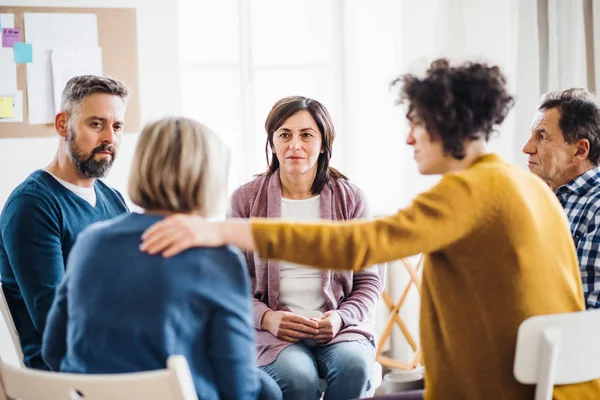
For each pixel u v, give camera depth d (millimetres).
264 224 1382
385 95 3945
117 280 1401
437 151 1473
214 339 1443
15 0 3150
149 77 3367
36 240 1936
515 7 3539
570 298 1493
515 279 1410
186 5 3662
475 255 1413
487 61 1514
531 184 1484
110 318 1394
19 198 1966
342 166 3986
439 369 1485
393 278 3924
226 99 3777
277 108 2396
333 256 1354
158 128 1487
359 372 2172
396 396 1643
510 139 3572
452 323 1453
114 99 2059
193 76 3719
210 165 1484
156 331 1378
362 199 2459
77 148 2029
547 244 1459
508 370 1441
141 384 1266
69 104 2037
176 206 1465
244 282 1472
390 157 3963
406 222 1354
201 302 1418
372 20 3922
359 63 3930
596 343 1429
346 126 3959
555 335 1378
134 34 3328
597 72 3326
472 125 1443
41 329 1918
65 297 1519
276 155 2447
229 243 1391
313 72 3914
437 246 1365
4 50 3150
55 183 2049
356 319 2309
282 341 2213
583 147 2088
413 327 3854
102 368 1414
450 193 1364
